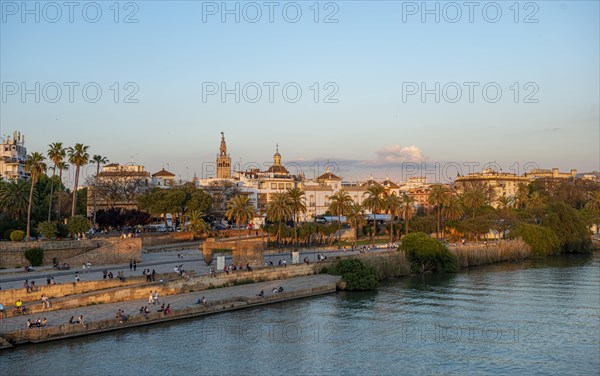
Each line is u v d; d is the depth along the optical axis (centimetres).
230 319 10156
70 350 8194
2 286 10069
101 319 9119
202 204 19088
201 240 17775
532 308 11025
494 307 11150
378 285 13950
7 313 9062
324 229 18925
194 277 11650
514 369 7619
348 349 8481
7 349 8125
